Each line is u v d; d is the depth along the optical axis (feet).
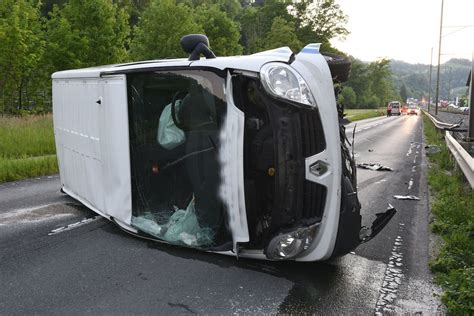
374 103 370.32
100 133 18.06
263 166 13.96
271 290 13.37
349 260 16.10
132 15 190.19
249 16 266.57
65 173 23.20
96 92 18.06
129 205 17.21
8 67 76.18
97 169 18.88
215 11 121.80
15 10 75.77
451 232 18.86
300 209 13.52
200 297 12.87
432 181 30.63
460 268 14.78
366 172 36.35
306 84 13.39
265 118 14.15
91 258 15.84
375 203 25.29
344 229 13.91
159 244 17.02
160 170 16.37
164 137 16.06
